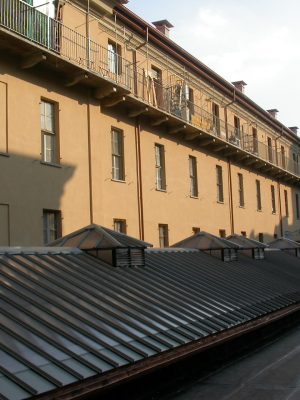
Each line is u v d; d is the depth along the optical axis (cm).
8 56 1784
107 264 1225
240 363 1275
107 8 2259
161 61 2784
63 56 1917
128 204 2367
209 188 3177
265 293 1566
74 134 2039
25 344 691
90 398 717
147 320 937
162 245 2636
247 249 2177
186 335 941
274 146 4572
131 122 2453
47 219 1911
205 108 3278
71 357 703
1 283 861
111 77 2258
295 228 4831
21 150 1795
